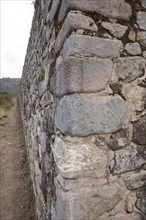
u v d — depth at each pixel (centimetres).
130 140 147
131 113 147
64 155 135
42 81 225
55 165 157
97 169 138
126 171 146
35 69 298
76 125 133
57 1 155
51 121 178
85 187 136
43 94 218
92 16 138
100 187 139
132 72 147
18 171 426
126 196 146
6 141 612
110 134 142
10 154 515
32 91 344
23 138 617
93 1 138
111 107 141
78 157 134
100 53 138
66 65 134
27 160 460
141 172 150
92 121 136
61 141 144
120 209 145
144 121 151
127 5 146
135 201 148
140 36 150
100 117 138
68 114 133
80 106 134
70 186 133
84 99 135
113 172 143
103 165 140
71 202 133
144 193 151
